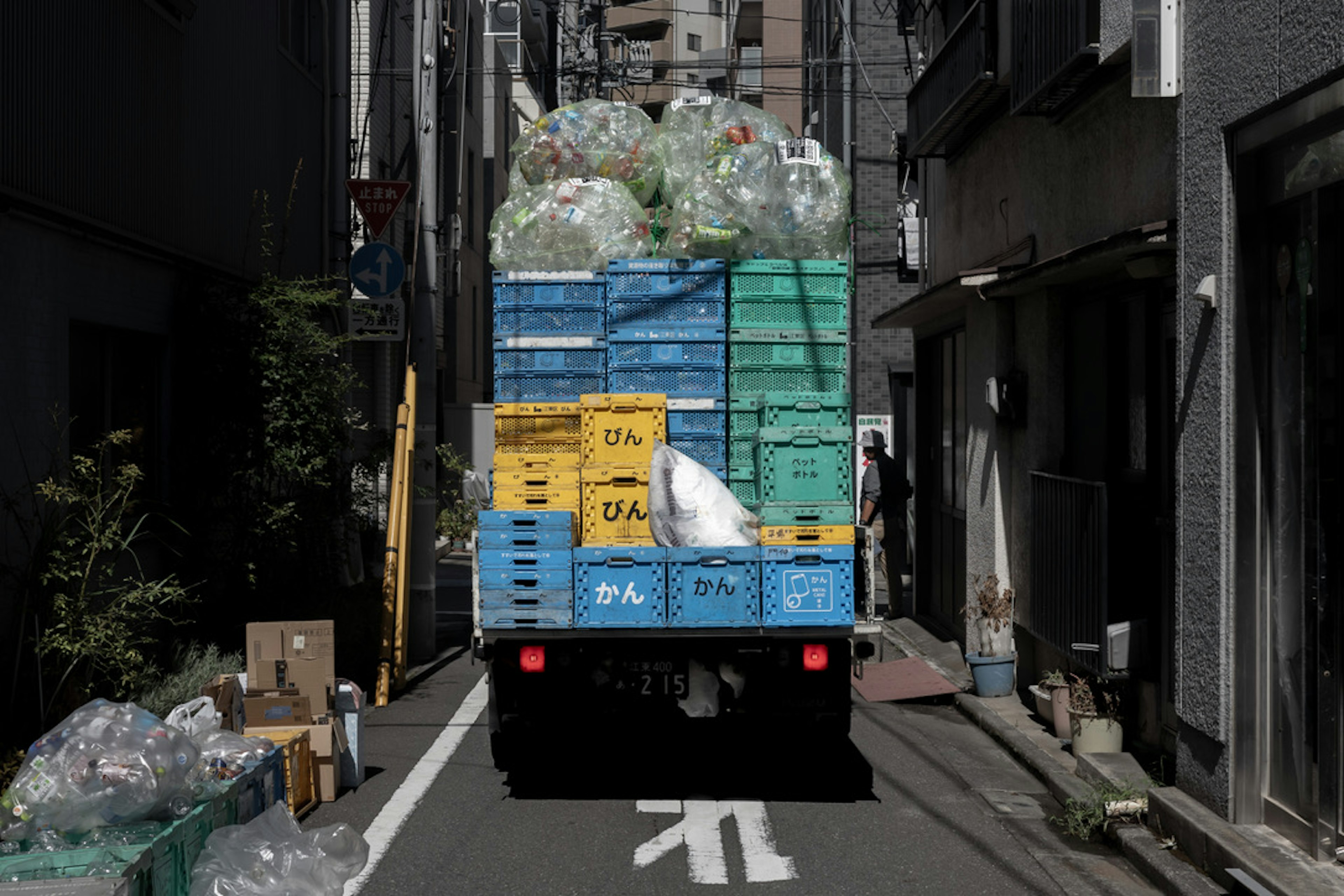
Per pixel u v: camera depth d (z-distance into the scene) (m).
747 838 5.95
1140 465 7.52
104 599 8.39
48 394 7.96
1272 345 5.34
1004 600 9.10
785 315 7.06
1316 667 4.98
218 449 9.95
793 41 50.25
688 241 7.56
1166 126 6.67
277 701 6.51
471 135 26.97
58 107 7.99
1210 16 5.64
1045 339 8.73
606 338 7.10
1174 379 6.96
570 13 31.11
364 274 10.56
